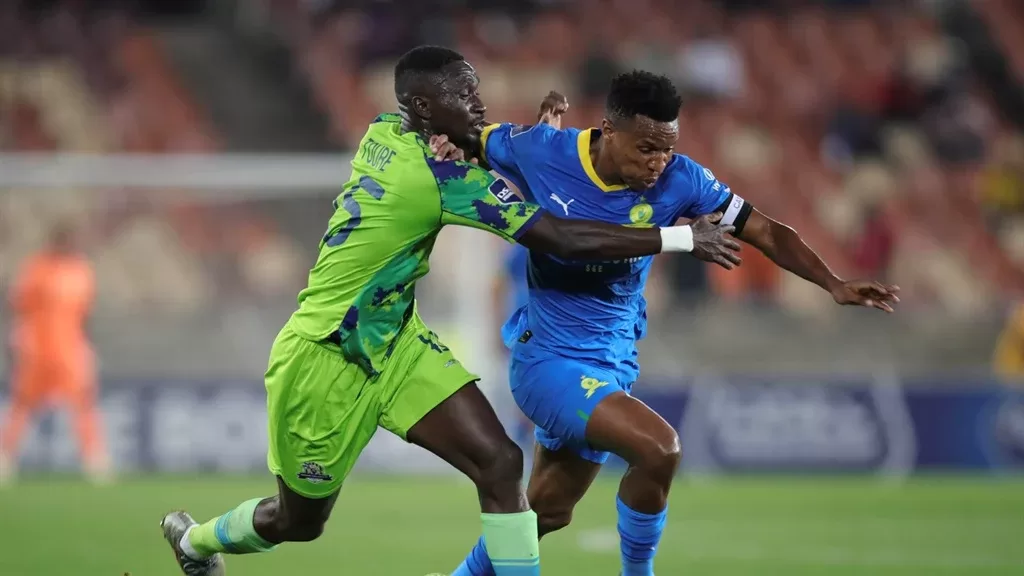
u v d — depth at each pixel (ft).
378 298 60.03
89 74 228.43
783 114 243.19
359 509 128.16
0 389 157.38
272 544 65.21
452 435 59.82
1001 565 93.66
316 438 60.85
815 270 63.05
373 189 59.57
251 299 167.22
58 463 157.38
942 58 262.88
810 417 161.89
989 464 161.48
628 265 63.62
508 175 64.75
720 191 63.77
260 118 231.50
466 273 161.99
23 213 169.78
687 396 161.79
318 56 241.14
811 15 270.46
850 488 148.25
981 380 163.12
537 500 67.62
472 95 61.26
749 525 117.60
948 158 237.04
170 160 167.63
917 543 105.81
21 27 237.66
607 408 60.54
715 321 171.42
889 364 171.22
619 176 62.08
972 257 210.38
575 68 242.37
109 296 167.73
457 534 109.81
